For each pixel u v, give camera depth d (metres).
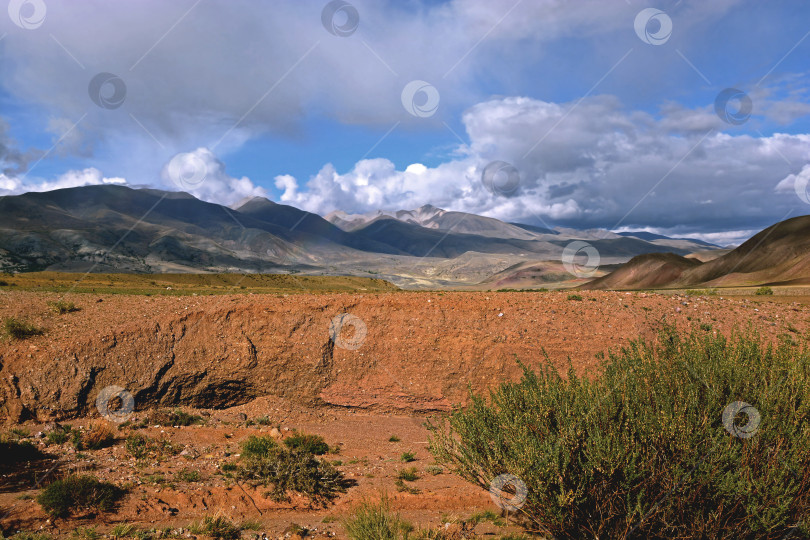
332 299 31.72
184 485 16.03
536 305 31.02
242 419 27.39
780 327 27.02
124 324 27.91
